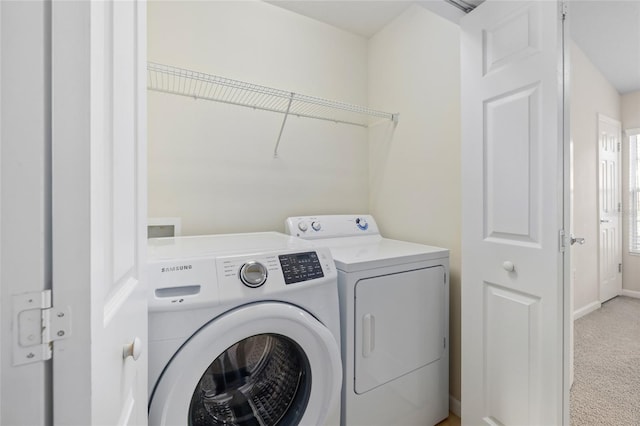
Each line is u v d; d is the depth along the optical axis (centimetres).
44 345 35
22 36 34
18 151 34
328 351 108
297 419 107
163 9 167
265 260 106
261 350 110
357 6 201
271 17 200
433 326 156
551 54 108
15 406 34
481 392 136
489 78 130
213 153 182
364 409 130
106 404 44
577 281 140
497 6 126
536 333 114
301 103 203
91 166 38
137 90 66
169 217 169
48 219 36
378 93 229
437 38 182
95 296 39
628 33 118
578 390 138
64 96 36
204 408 100
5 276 34
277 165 204
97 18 41
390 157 218
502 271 126
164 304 85
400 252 154
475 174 138
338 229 198
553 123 108
